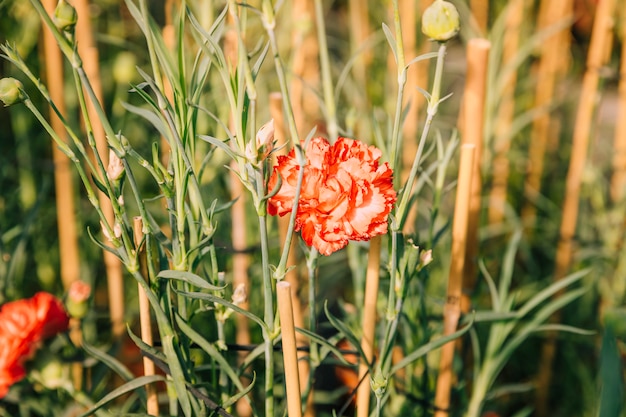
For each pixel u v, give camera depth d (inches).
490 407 35.3
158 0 39.7
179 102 21.0
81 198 41.1
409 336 28.6
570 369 40.6
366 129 34.9
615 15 38.4
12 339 24.5
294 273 27.0
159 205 37.4
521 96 49.8
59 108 31.0
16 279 35.9
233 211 28.3
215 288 20.6
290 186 20.3
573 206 37.6
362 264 29.4
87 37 27.6
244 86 19.7
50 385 25.8
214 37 22.5
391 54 38.7
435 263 38.6
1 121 46.9
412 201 24.4
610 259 39.3
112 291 29.5
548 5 44.4
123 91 39.1
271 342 21.4
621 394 22.5
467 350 29.1
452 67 46.9
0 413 28.0
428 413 28.1
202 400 22.2
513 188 49.1
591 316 40.7
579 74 52.7
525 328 27.8
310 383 24.2
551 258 44.4
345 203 19.8
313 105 37.9
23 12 37.3
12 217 38.0
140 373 32.1
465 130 26.5
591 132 37.6
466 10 38.1
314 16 37.3
